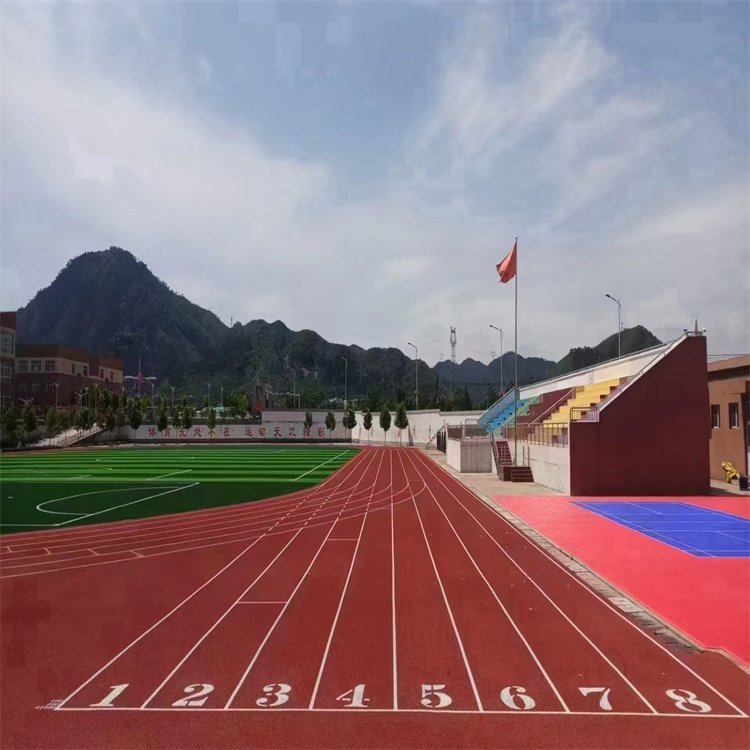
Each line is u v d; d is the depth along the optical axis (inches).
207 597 418.6
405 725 242.4
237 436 3499.0
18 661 307.6
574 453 1006.4
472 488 1119.6
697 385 1011.9
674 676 289.0
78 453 2394.2
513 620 369.1
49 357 3609.7
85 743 230.7
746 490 1045.8
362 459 1980.8
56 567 511.8
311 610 387.2
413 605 398.6
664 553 559.5
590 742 229.9
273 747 227.0
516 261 1407.5
